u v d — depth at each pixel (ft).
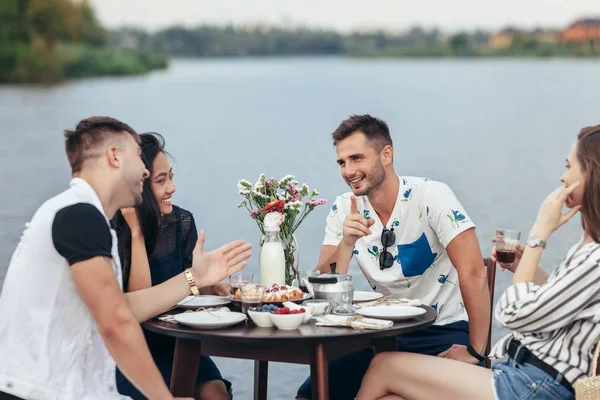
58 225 9.08
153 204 11.37
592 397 8.82
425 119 80.43
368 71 249.96
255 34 444.55
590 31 349.61
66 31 212.23
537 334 9.48
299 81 183.11
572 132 65.87
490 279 12.24
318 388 9.69
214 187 39.47
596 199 9.19
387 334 9.84
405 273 12.48
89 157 9.52
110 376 9.57
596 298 9.04
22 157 53.88
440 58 416.67
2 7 199.62
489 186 38.34
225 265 10.38
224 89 152.05
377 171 12.17
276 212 11.56
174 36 428.15
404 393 10.10
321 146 59.31
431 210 12.21
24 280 9.18
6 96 131.03
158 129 74.23
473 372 9.75
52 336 9.18
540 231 9.64
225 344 10.21
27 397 9.07
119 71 233.35
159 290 10.23
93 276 8.98
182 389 10.47
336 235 12.90
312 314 10.50
